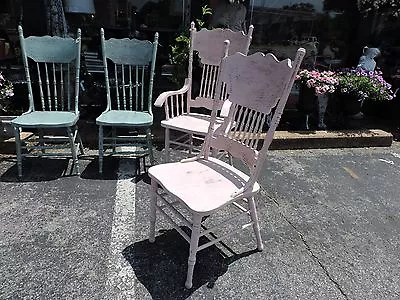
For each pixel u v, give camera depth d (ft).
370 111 14.33
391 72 13.34
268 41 12.71
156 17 11.73
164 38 11.87
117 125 7.59
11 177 7.79
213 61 8.04
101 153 8.02
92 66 11.40
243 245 6.05
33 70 10.79
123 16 11.65
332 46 13.25
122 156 9.22
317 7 12.55
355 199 7.90
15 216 6.40
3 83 9.25
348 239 6.43
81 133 10.10
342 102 11.67
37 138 8.96
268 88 4.93
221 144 5.84
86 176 8.03
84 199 7.09
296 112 12.82
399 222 7.09
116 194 7.36
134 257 5.58
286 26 12.62
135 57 8.58
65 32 10.07
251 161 5.24
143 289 4.96
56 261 5.37
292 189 8.15
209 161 5.98
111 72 11.00
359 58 13.00
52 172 8.12
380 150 11.01
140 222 6.48
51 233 6.00
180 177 5.33
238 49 7.61
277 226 6.68
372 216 7.25
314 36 13.00
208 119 8.04
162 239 6.06
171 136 10.36
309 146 10.77
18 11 10.78
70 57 8.28
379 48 13.33
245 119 5.79
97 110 11.45
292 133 10.89
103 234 6.07
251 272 5.44
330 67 13.38
